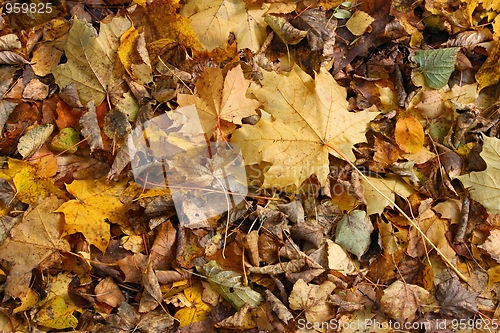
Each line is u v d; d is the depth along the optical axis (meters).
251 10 1.11
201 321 1.04
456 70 1.13
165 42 1.10
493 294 1.07
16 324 1.03
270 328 1.04
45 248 1.04
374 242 1.07
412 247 1.07
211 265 1.05
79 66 1.08
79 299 1.04
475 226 1.08
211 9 1.10
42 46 1.11
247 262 1.05
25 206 1.06
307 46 1.11
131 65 1.08
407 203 1.08
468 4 1.13
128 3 1.12
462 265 1.07
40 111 1.09
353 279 1.06
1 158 1.07
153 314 1.04
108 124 1.07
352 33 1.12
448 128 1.10
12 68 1.10
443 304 1.05
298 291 1.04
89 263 1.04
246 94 1.08
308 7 1.12
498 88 1.13
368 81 1.12
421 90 1.11
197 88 1.06
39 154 1.07
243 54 1.11
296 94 1.06
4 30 1.12
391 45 1.13
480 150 1.09
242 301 1.04
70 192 1.05
